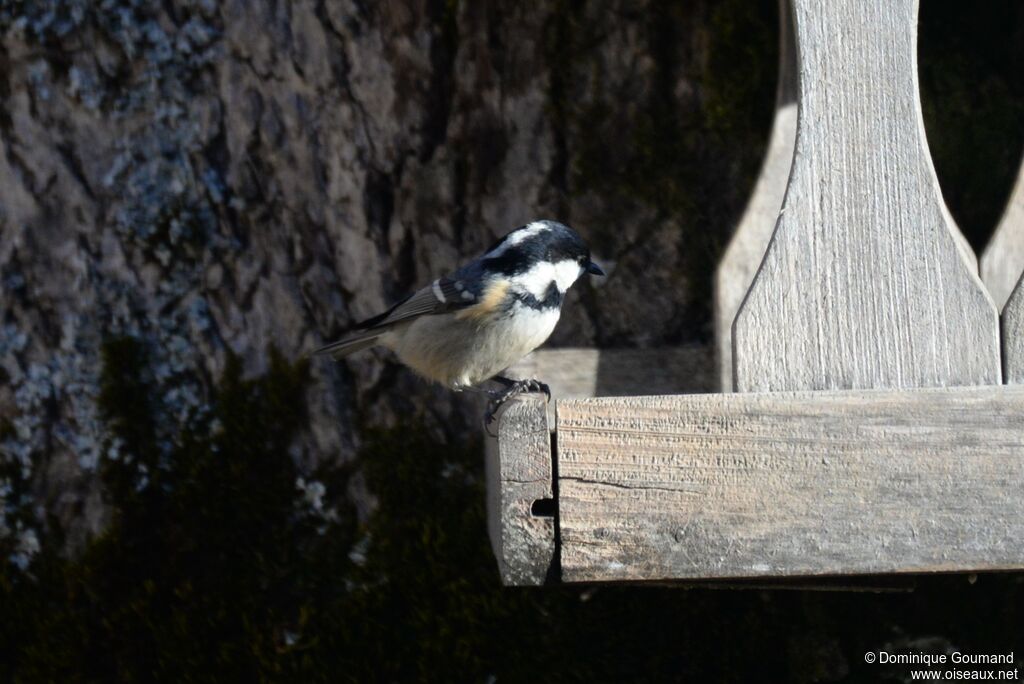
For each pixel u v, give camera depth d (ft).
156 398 30.48
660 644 30.35
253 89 30.45
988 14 32.22
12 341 30.48
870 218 20.94
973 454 18.92
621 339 31.19
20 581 30.37
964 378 20.58
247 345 30.63
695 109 31.19
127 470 30.35
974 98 32.09
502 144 30.73
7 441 30.40
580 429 19.07
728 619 30.48
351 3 30.25
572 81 30.89
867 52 21.29
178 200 30.55
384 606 30.37
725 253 28.94
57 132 30.53
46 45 30.42
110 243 30.48
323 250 30.60
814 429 19.01
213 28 30.45
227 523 30.48
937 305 20.71
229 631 30.30
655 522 18.94
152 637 30.22
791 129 29.73
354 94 30.40
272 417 30.58
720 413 19.06
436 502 30.55
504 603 30.25
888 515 18.89
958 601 30.50
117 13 30.35
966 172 31.83
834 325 20.80
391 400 30.83
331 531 30.58
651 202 31.14
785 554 18.89
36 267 30.53
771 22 31.19
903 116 21.13
